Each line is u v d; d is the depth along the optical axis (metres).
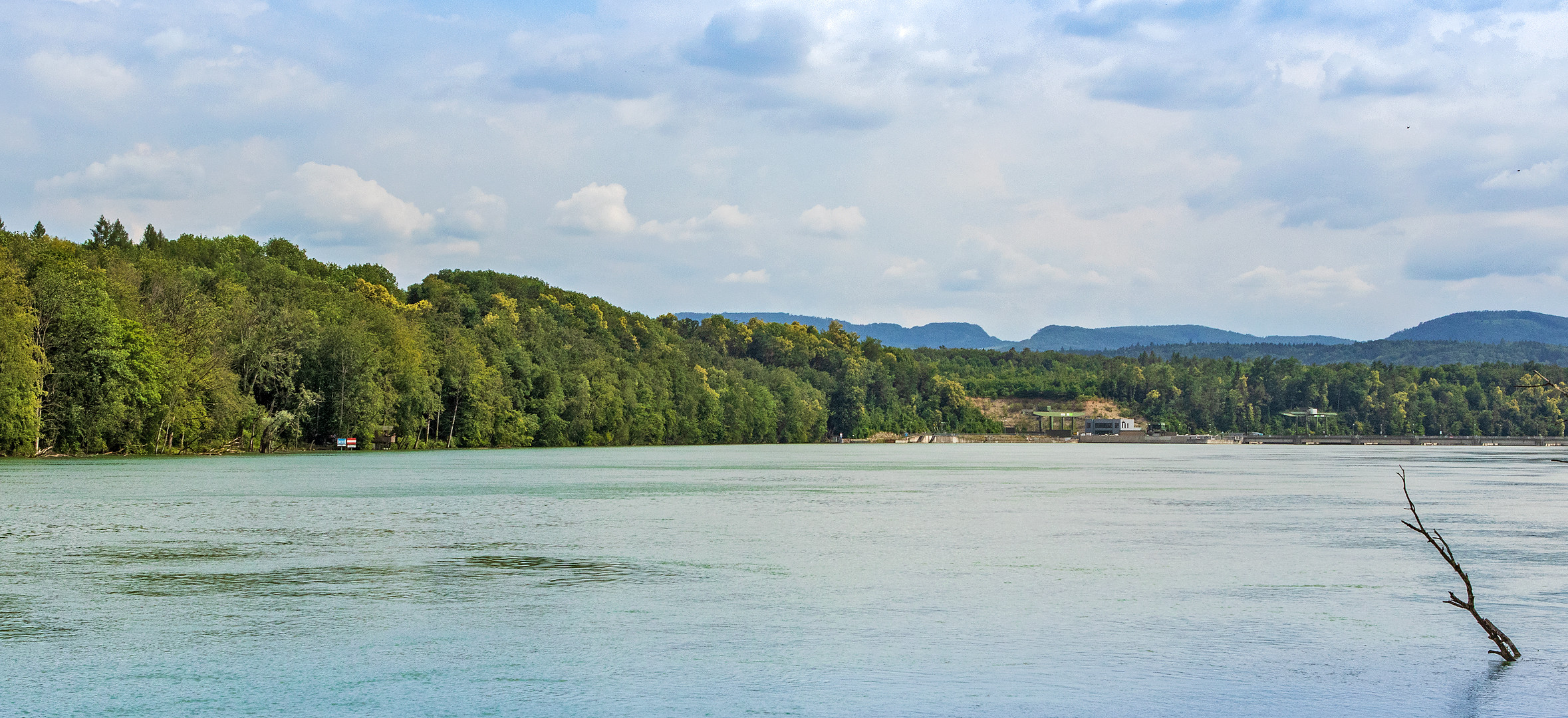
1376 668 23.12
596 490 75.12
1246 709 20.20
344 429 140.50
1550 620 28.16
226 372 122.19
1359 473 116.25
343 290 167.38
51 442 107.62
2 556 38.97
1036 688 21.55
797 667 23.08
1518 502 69.19
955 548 42.78
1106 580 34.44
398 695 21.05
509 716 19.73
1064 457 187.00
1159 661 23.72
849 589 32.66
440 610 29.19
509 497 68.00
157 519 51.38
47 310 103.94
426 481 83.31
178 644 25.03
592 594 31.69
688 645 25.14
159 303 120.12
